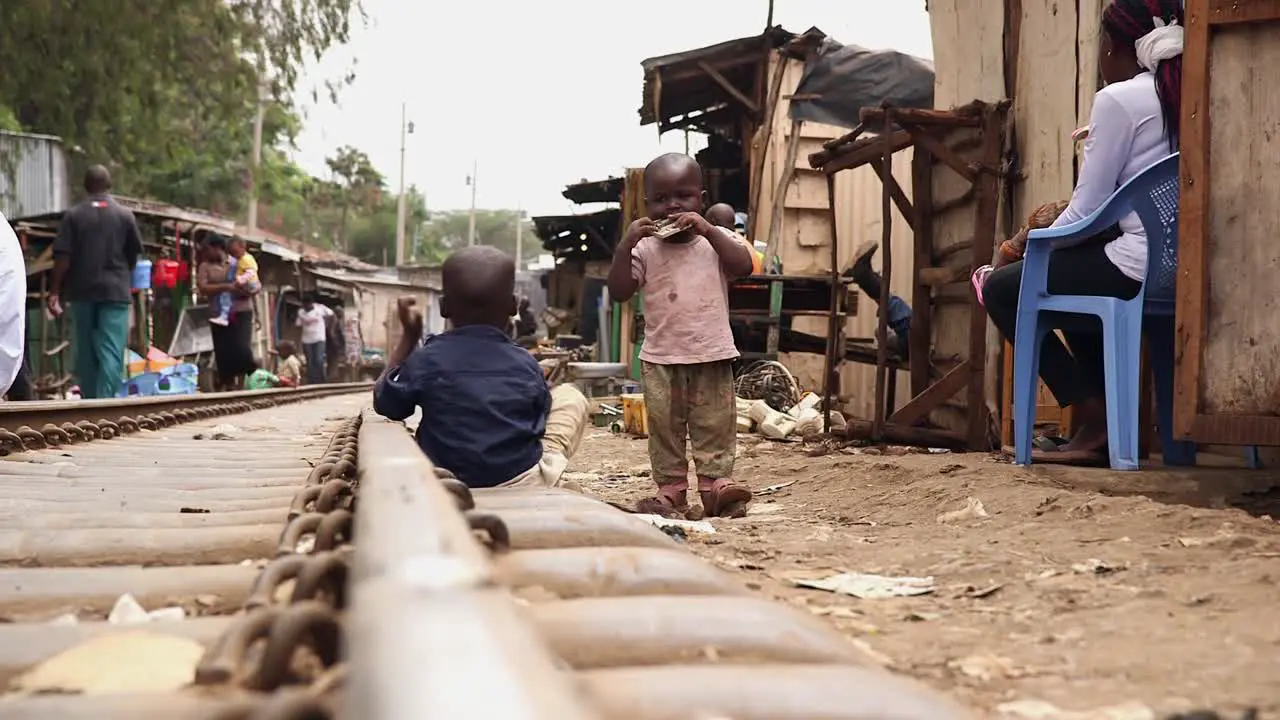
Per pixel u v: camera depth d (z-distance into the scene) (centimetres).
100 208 998
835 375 1064
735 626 161
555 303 3105
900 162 1182
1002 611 247
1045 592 263
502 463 352
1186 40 411
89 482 394
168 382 1433
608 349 2036
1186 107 411
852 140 791
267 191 4322
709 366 468
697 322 464
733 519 443
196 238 2066
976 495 429
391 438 314
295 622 128
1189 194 411
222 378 1617
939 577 292
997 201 691
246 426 832
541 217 2605
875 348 1076
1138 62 473
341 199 7756
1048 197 670
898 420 697
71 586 203
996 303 510
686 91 1839
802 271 1448
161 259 1909
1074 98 638
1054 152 662
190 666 150
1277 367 398
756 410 894
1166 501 436
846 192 1461
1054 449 533
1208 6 404
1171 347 484
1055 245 465
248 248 2464
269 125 4256
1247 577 262
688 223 460
